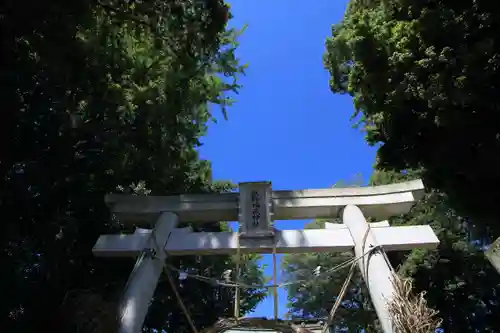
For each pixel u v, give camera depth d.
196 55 11.09
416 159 11.48
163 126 11.37
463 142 10.07
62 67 7.93
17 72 6.82
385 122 11.51
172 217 8.71
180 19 9.85
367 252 7.49
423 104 10.51
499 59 9.02
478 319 14.19
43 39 7.45
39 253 8.28
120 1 9.72
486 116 9.62
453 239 14.38
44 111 7.70
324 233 8.21
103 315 6.59
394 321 5.88
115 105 9.52
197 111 13.59
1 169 6.84
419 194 8.89
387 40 10.94
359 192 9.04
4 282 6.95
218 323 7.08
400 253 15.59
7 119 6.74
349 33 12.05
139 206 8.96
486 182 10.48
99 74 8.87
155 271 7.54
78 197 8.95
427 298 13.92
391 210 8.99
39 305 7.70
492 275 14.01
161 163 11.45
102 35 9.70
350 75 12.13
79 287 9.47
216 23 10.07
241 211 8.48
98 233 9.91
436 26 9.82
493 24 9.44
